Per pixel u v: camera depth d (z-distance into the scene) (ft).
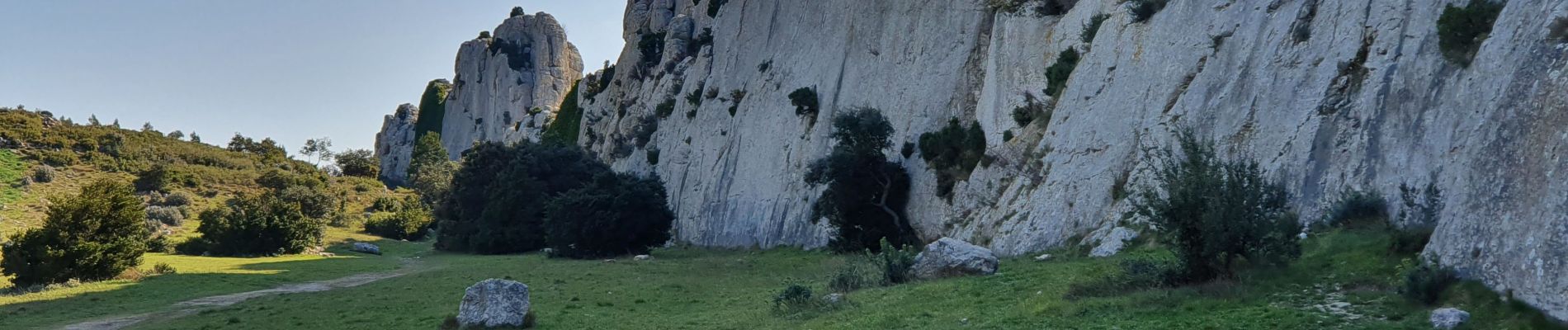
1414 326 35.91
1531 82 39.19
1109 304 46.19
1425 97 60.95
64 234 115.85
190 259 167.32
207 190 313.32
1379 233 53.72
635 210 185.57
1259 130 76.59
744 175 200.95
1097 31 109.50
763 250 168.45
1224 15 87.66
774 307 61.41
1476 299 35.96
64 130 338.75
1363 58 70.85
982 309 50.80
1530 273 33.81
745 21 233.55
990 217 108.88
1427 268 39.45
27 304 92.02
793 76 197.77
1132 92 94.68
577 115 348.18
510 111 492.13
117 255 119.55
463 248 226.38
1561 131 35.17
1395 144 62.28
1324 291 43.78
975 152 125.08
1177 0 95.40
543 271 121.29
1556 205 33.60
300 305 84.53
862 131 141.59
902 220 135.95
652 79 282.15
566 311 69.15
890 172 138.62
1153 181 80.94
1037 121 112.98
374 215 298.76
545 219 193.26
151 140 373.40
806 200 167.22
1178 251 50.19
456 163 415.44
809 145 175.94
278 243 192.34
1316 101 72.08
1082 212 89.66
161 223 242.58
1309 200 67.62
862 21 177.17
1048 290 54.29
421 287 100.73
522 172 220.43
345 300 87.35
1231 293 44.91
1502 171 38.17
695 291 81.46
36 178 282.15
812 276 90.63
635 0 345.72
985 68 139.03
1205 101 84.07
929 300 56.54
